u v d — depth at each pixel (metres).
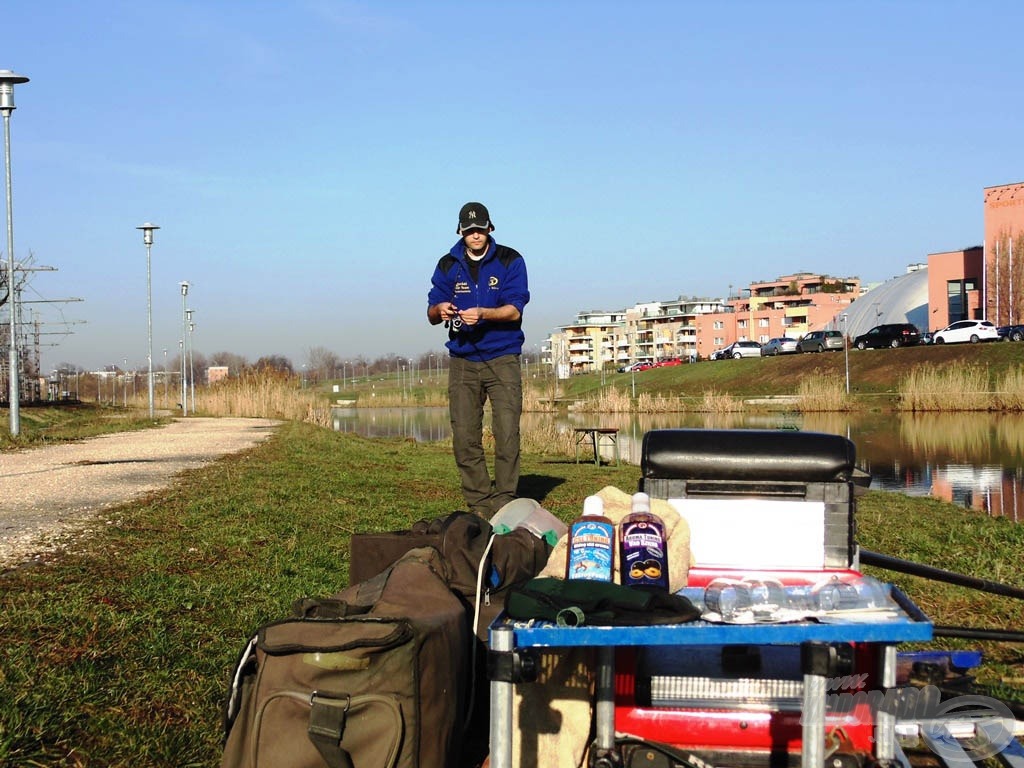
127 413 46.28
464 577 3.80
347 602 3.42
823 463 3.43
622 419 42.41
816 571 3.39
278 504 10.58
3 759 3.70
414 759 2.98
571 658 3.17
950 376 43.00
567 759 3.11
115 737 3.98
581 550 3.10
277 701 3.00
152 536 8.37
